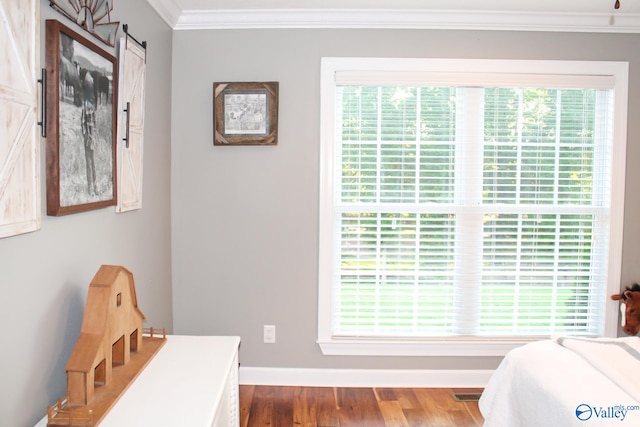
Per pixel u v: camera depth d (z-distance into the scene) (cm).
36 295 118
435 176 242
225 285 246
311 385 249
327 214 240
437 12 227
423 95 239
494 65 235
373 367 249
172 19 227
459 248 245
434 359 250
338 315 248
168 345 152
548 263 247
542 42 236
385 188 243
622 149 238
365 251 246
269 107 235
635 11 225
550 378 140
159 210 222
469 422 213
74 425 101
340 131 240
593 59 237
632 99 238
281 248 244
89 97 140
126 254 181
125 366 130
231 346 152
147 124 203
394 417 217
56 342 128
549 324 250
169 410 109
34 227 113
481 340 246
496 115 240
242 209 243
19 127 106
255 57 237
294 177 241
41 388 121
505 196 244
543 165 243
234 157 241
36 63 112
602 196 245
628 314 235
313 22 232
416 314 247
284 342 248
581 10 224
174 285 245
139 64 184
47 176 120
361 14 229
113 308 122
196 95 238
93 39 147
